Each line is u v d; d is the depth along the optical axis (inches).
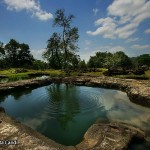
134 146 269.6
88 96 630.5
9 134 271.3
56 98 613.3
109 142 255.6
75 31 1562.5
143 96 522.9
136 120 391.5
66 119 414.3
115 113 445.1
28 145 238.1
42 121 408.2
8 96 671.8
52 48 2087.8
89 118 417.1
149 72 1237.1
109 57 2770.7
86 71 1451.8
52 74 1370.6
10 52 3058.6
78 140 315.0
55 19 1539.1
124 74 1126.4
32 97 643.5
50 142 266.7
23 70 1662.2
